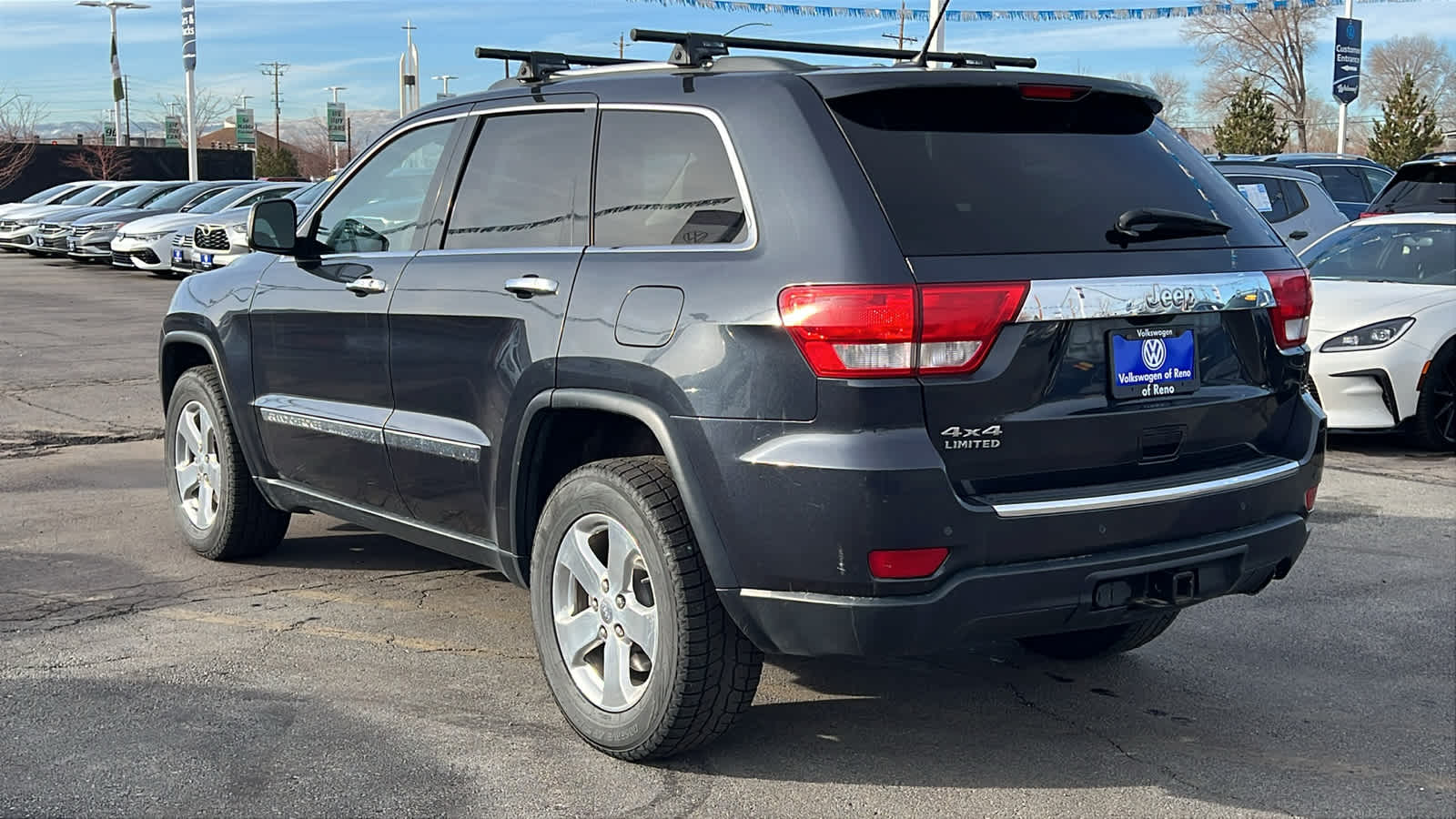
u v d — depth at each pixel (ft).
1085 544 11.19
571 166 13.39
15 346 44.45
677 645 11.64
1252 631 16.87
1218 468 12.17
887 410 10.53
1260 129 164.96
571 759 12.57
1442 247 30.45
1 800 11.34
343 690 14.16
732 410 11.03
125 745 12.55
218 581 18.07
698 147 12.16
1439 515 23.00
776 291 10.87
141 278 76.07
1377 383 28.04
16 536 20.21
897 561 10.54
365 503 15.99
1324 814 11.79
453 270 14.11
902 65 12.32
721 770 12.42
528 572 13.78
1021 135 12.07
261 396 17.29
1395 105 154.20
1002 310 10.78
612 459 12.55
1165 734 13.53
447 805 11.53
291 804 11.43
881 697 14.43
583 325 12.34
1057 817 11.62
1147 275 11.55
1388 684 15.05
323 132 361.10
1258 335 12.46
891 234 10.78
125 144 217.36
